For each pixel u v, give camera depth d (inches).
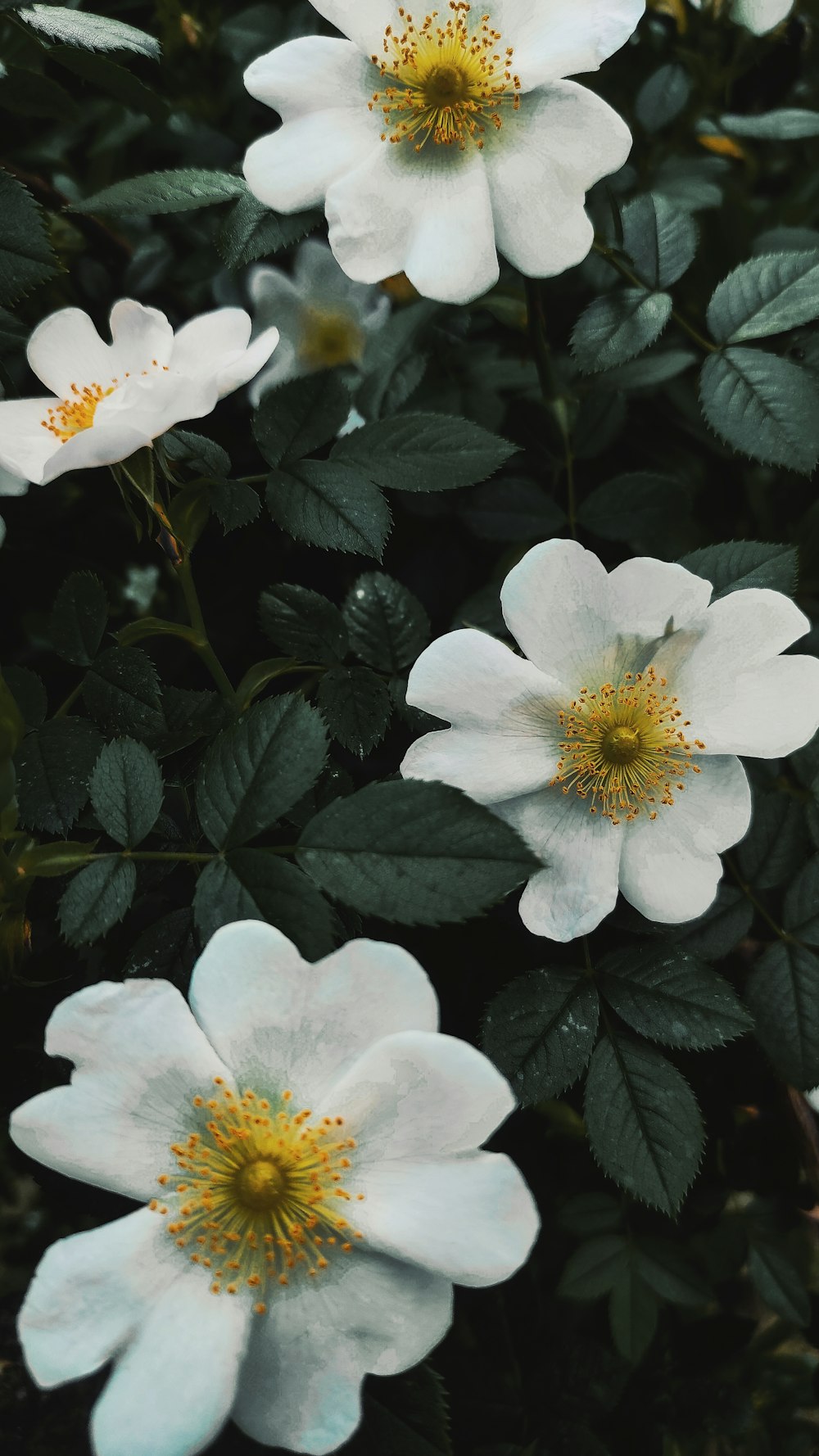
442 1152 10.7
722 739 11.9
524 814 12.0
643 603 11.8
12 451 12.1
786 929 12.5
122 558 15.5
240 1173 10.9
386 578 12.9
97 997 10.7
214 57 15.8
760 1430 16.3
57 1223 15.9
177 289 15.8
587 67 12.1
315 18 15.5
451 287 12.3
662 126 15.2
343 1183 10.8
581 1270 14.5
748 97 16.2
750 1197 16.0
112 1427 10.5
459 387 15.1
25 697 12.5
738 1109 14.4
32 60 14.9
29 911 12.5
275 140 12.3
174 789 12.5
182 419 11.6
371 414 14.7
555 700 11.9
